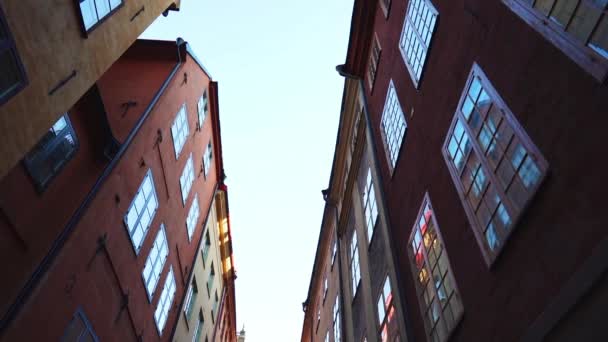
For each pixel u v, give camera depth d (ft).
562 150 17.62
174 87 54.95
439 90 32.86
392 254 39.11
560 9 19.27
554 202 17.69
